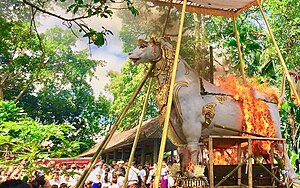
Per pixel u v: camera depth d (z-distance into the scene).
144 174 14.02
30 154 7.59
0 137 7.82
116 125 6.73
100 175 13.91
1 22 5.50
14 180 3.60
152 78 7.25
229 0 7.37
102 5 5.20
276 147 6.95
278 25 14.23
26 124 8.68
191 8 7.80
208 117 6.52
